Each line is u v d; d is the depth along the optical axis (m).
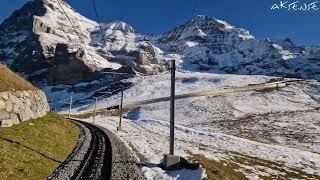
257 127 148.88
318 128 148.75
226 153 52.25
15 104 40.75
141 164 31.05
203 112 180.38
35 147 31.22
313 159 63.56
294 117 169.88
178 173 28.81
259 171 39.19
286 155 64.31
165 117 178.38
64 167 26.25
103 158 31.42
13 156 25.53
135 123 121.12
